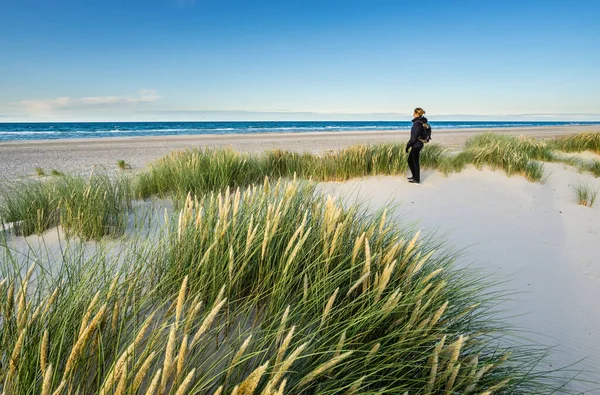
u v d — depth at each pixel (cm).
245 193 267
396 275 188
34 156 1534
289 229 224
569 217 586
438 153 967
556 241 476
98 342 117
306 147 1975
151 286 188
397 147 886
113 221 379
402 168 812
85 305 142
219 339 153
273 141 2642
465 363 146
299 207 283
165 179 583
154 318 158
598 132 1542
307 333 156
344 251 214
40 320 127
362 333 143
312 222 241
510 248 440
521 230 512
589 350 247
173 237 228
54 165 1219
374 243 226
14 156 1525
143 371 93
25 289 121
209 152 727
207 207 279
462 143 2136
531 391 171
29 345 119
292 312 163
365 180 748
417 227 490
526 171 863
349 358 141
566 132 3900
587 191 761
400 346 148
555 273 375
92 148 1989
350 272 187
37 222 364
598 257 427
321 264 196
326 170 750
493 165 939
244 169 654
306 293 158
